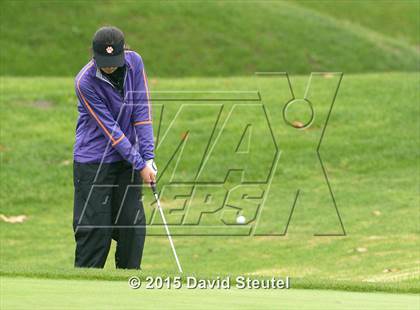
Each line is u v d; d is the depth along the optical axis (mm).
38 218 38594
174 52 78688
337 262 29984
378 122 47562
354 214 36781
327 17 94688
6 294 13516
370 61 82625
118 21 81562
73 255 33312
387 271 27516
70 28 79625
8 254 33312
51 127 47094
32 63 74812
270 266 30078
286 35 84125
